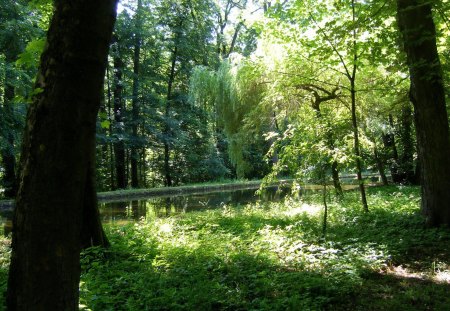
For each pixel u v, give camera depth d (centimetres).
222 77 2348
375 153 2114
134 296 494
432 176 852
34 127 248
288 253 684
